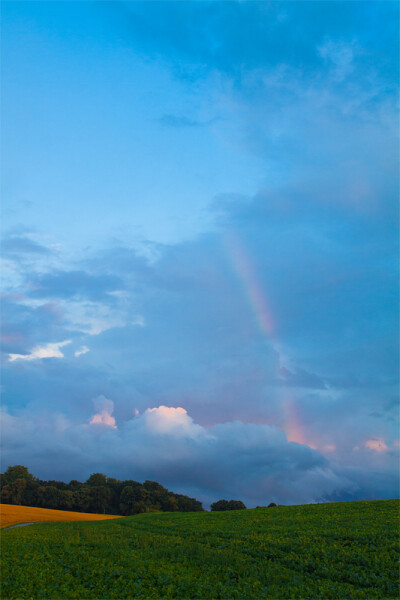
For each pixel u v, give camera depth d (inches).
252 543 1246.3
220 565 963.3
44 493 6437.0
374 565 959.6
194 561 1008.2
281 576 877.8
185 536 1478.8
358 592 773.9
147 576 858.1
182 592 754.8
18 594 711.7
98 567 917.8
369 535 1245.7
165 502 6505.9
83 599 703.1
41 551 1115.9
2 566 895.7
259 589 786.8
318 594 763.4
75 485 7549.2
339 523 1513.3
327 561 1002.7
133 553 1103.0
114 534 1582.2
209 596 737.0
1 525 2795.3
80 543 1286.9
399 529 1307.8
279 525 1581.0
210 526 1695.4
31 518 3376.0
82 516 4099.4
